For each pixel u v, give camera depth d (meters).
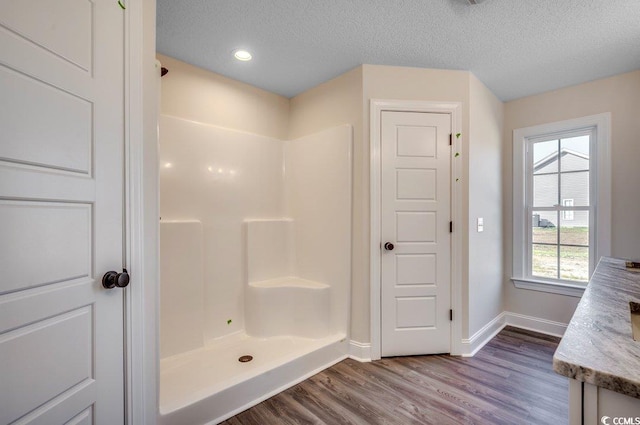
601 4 1.71
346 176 2.46
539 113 2.95
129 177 1.23
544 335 2.86
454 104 2.47
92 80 1.09
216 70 2.49
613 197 2.57
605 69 2.47
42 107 0.93
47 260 0.94
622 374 0.55
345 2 1.73
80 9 1.05
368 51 2.23
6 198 0.84
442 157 2.46
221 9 1.78
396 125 2.43
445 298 2.46
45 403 0.94
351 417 1.70
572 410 0.62
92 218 1.09
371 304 2.38
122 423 1.21
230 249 2.57
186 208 2.32
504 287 3.12
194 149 2.37
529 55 2.27
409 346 2.43
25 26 0.88
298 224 2.84
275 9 1.78
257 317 2.56
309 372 2.16
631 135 2.50
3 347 0.83
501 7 1.75
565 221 2.88
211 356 2.25
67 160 1.00
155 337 1.37
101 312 1.13
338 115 2.59
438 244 2.46
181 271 2.23
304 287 2.55
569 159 2.87
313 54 2.27
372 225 2.38
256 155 2.75
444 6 1.75
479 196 2.64
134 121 1.25
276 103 2.95
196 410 1.60
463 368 2.24
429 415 1.71
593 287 1.23
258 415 1.73
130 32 1.24
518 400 1.84
